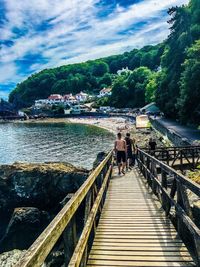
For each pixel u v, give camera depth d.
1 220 17.59
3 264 10.87
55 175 17.86
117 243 6.21
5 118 158.88
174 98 59.62
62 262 9.88
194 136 35.78
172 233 6.71
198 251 4.63
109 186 12.90
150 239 6.38
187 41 59.78
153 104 101.06
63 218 3.43
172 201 6.88
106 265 5.18
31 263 2.23
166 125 52.41
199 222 7.20
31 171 17.92
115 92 150.38
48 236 2.76
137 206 9.29
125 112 127.38
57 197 17.92
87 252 5.45
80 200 4.73
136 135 60.97
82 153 44.75
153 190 11.11
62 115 154.00
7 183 18.05
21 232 14.12
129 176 15.69
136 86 136.25
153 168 11.32
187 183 5.35
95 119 125.81
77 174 17.89
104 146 51.16
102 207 9.17
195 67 40.81
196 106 43.19
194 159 19.41
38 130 92.19
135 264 5.19
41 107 177.00
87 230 5.18
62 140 62.97
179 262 5.23
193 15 62.84
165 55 70.44
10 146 56.47
